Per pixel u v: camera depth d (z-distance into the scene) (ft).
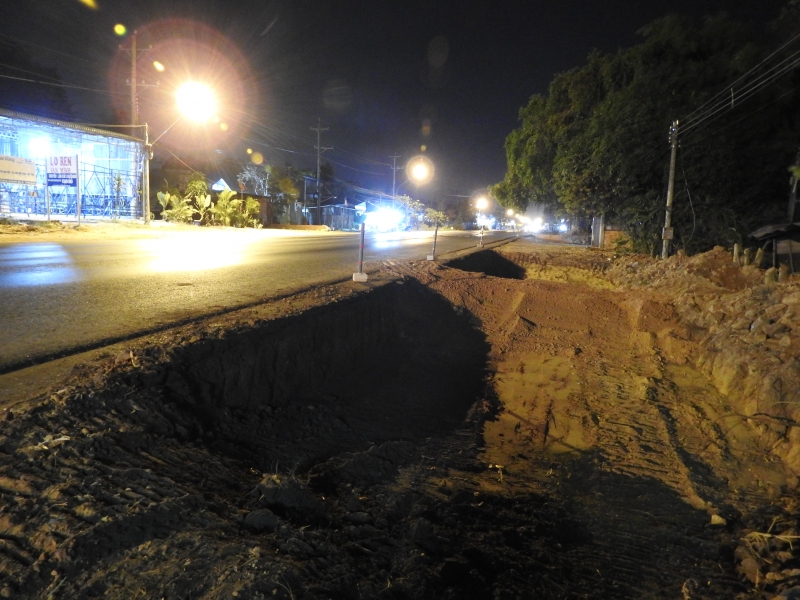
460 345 32.35
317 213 168.76
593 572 12.74
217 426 14.79
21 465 9.60
